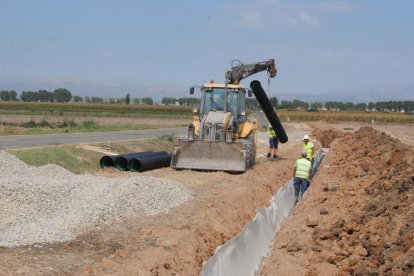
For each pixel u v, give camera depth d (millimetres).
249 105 24438
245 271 9617
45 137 29312
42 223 10398
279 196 14430
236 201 14008
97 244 9484
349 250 9945
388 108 175125
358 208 13297
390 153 19312
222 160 18969
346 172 19000
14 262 8023
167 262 8633
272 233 12586
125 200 12266
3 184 12016
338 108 176375
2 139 26891
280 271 9547
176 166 19141
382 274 8047
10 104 133000
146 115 89875
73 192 12617
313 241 11086
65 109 103188
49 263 8195
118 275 7625
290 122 81688
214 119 19531
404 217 10180
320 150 27922
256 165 21141
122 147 25469
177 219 11695
